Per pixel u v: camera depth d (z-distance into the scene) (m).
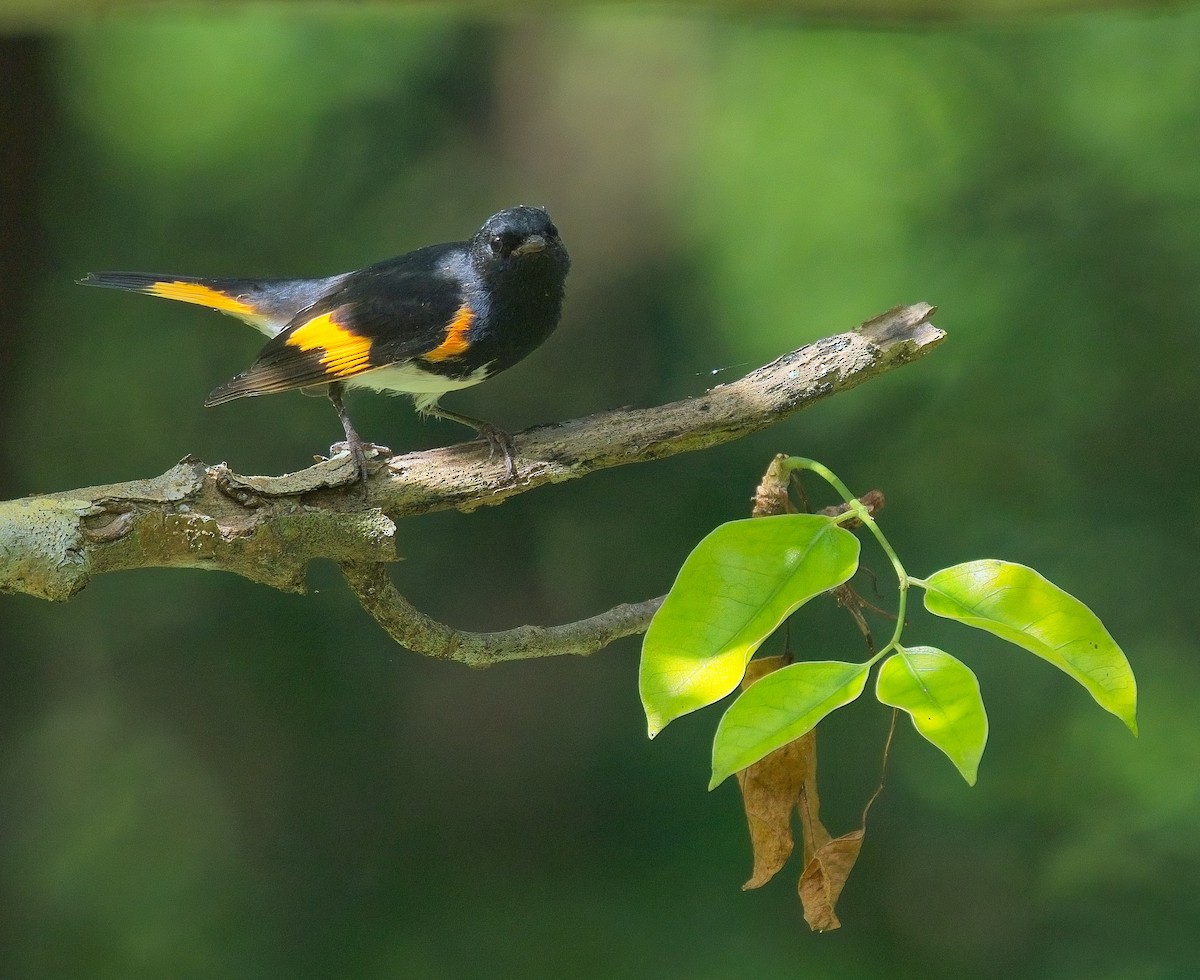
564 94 17.45
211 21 14.66
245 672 12.52
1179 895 9.97
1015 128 12.01
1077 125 11.84
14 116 11.34
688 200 15.39
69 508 4.44
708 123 15.72
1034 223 11.37
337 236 14.05
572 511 12.41
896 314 5.63
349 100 14.66
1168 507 10.55
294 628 12.55
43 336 12.75
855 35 13.39
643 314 14.63
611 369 14.24
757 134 14.10
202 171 14.30
